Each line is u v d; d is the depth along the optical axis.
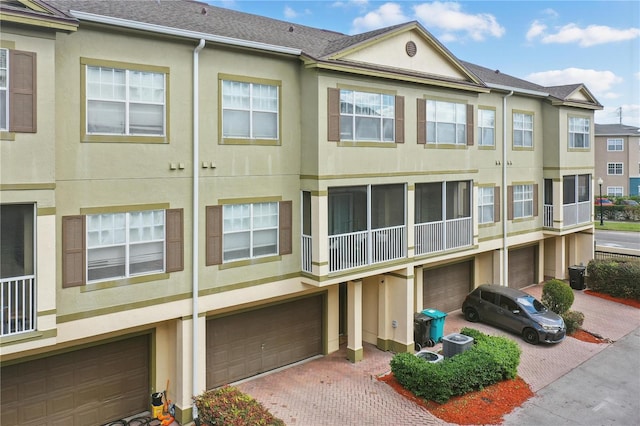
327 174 14.52
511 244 23.28
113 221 11.59
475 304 20.16
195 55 12.52
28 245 10.02
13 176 9.49
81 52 10.95
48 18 9.60
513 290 19.95
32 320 9.98
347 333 17.66
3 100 9.48
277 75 14.24
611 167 60.03
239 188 13.62
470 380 13.94
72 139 10.90
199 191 12.86
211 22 14.61
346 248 15.27
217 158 13.15
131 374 12.83
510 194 23.23
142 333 12.81
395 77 15.95
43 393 11.45
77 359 11.92
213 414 11.43
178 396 12.87
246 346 14.88
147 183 11.99
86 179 11.11
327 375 15.24
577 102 24.67
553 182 24.61
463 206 19.42
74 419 11.92
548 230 24.80
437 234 18.05
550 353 17.53
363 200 16.05
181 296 12.63
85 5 11.96
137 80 11.79
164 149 12.23
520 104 23.50
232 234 13.65
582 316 19.80
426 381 13.55
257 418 11.05
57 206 10.74
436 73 17.69
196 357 12.84
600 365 16.67
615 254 27.25
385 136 16.17
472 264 22.45
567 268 27.25
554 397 14.38
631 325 20.64
